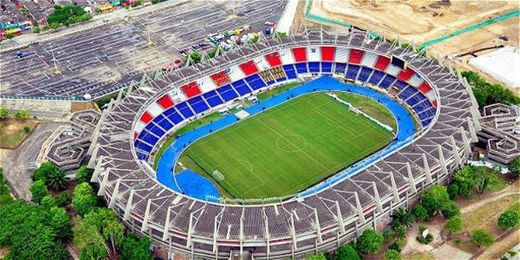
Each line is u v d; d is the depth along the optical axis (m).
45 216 187.12
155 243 182.25
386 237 185.88
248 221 178.00
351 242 182.75
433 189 193.25
